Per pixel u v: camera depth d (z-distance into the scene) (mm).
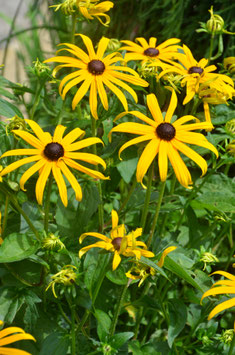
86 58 638
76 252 650
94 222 729
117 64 689
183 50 720
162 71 653
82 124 700
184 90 681
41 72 686
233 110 718
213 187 754
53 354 628
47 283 646
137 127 590
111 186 760
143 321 741
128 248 562
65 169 572
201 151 734
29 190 703
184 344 693
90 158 581
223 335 638
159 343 679
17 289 634
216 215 703
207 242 736
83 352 649
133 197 731
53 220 711
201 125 599
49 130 714
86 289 638
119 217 722
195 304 708
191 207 723
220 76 656
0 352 491
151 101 610
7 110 668
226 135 712
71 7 653
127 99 695
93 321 686
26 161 569
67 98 754
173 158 580
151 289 748
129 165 697
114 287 686
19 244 597
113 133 708
